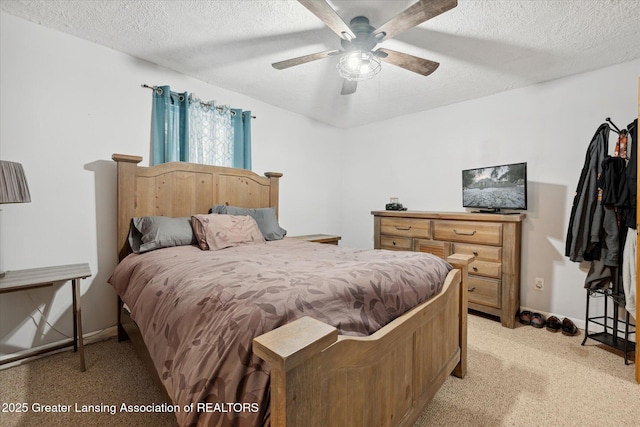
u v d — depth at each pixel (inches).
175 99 101.3
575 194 97.0
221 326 35.7
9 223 72.8
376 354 38.2
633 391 64.5
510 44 81.1
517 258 104.1
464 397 62.2
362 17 68.8
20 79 73.8
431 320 54.7
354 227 171.3
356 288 43.6
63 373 68.6
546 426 54.0
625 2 62.7
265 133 132.5
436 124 136.3
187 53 90.3
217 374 31.4
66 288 81.5
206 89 110.7
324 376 30.3
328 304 38.8
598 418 56.1
